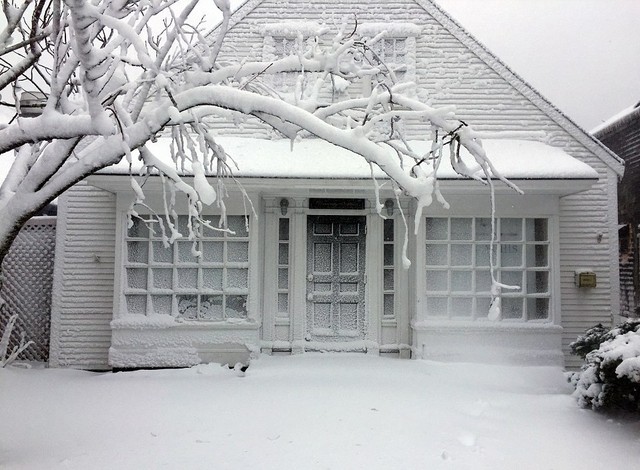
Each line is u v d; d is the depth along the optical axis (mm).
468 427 5523
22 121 4219
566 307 9375
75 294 9289
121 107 4320
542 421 5789
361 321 9242
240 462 4496
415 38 9703
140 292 8602
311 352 9062
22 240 9695
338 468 4398
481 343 8586
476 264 8789
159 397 6602
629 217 16172
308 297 9219
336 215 9328
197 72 4758
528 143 9438
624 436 5336
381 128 8836
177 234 4598
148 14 4355
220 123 9445
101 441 5023
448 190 8359
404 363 8398
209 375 7887
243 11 9641
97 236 9375
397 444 4961
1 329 9555
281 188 8445
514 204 8719
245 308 8727
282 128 4910
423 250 8750
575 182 8062
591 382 6172
